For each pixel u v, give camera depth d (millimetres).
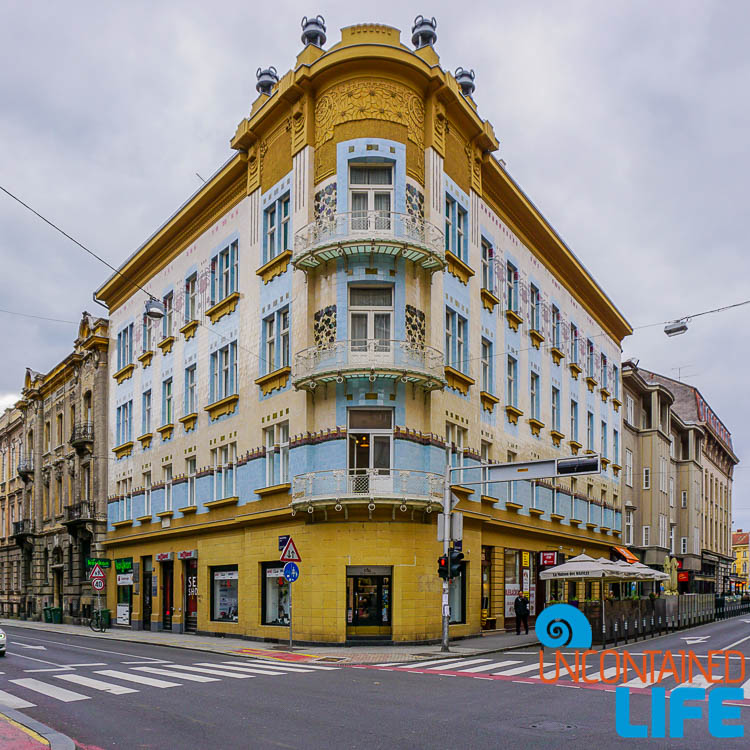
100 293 41750
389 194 24969
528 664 18766
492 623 28344
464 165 28375
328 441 23859
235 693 13586
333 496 22828
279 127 27641
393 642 23000
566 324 38156
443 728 10320
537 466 21203
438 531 22453
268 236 28125
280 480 25953
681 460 64000
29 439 53000
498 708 11961
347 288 24250
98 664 18672
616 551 43781
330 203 24812
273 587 26094
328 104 25516
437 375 24328
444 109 26812
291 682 15203
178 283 34312
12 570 54281
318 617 23359
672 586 57531
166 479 33875
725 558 79188
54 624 42844
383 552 23188
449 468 22672
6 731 9625
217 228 31578
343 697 13125
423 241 24547
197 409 31672
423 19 27953
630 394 52469
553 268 37000
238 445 28375
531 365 33406
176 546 32500
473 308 28312
